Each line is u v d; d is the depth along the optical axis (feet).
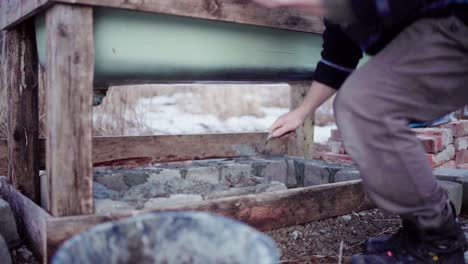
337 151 11.18
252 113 21.94
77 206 4.48
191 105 20.75
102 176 6.34
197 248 2.60
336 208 5.98
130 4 4.50
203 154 8.01
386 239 4.67
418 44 3.54
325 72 4.73
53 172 4.46
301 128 8.76
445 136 9.84
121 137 7.36
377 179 3.74
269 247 2.31
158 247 2.61
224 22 5.39
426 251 4.21
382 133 3.63
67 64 4.34
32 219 4.96
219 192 5.88
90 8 4.39
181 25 5.11
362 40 3.84
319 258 4.95
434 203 3.82
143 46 4.94
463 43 3.46
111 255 2.49
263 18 5.44
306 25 5.90
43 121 9.31
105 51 4.76
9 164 6.05
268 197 5.36
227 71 5.66
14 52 5.77
